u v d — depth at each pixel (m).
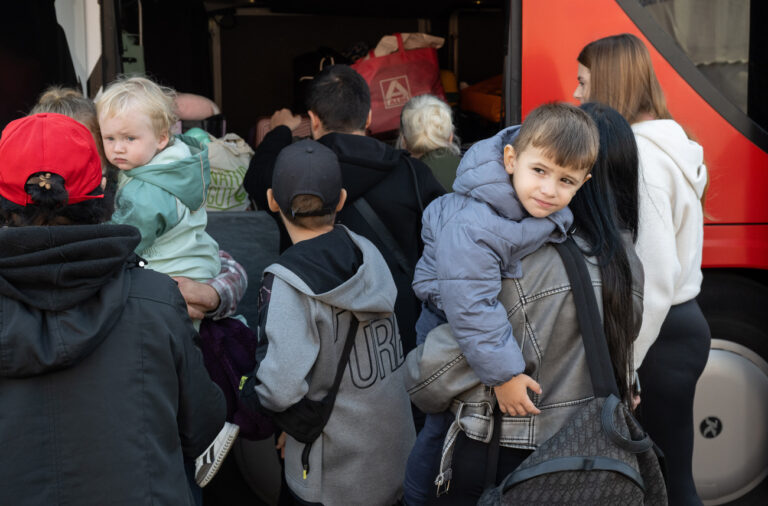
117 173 2.09
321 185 2.03
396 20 5.23
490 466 1.71
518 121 2.81
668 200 2.09
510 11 2.79
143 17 3.20
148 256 2.07
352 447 2.02
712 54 2.83
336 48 5.22
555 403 1.68
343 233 2.11
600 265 1.70
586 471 1.56
